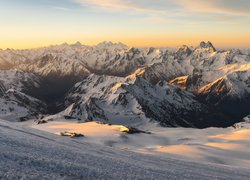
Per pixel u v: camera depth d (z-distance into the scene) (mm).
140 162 49031
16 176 24672
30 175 25672
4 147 36875
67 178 27547
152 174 37094
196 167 54500
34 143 47031
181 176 39844
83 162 37188
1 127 67125
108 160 42938
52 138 69875
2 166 26844
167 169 44531
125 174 33812
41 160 31844
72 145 59469
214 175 46688
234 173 53500
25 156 32219
